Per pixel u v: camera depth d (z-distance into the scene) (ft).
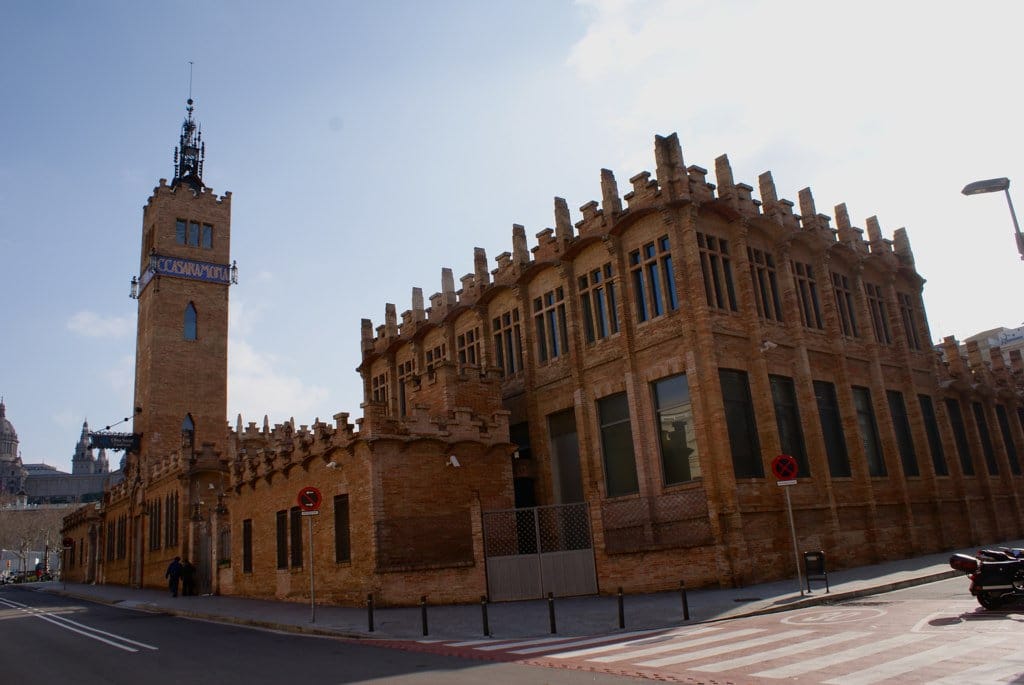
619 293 98.63
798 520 90.02
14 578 348.79
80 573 252.21
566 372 107.76
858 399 110.11
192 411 204.74
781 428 95.09
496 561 81.35
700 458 86.43
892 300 123.24
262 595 108.68
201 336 211.20
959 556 51.44
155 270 208.44
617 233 99.60
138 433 204.33
